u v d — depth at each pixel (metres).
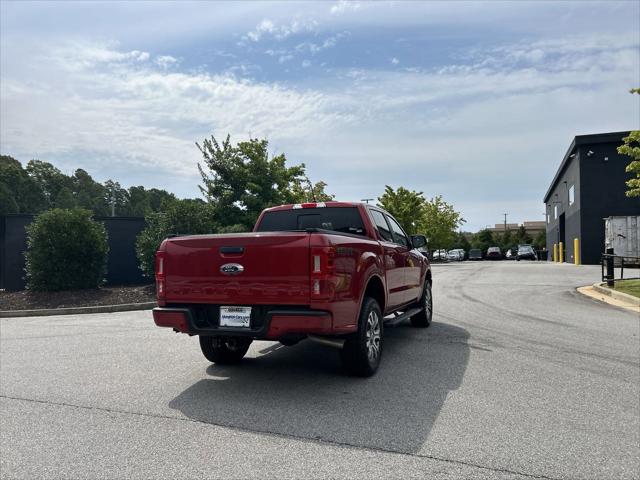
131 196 141.38
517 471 3.16
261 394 4.86
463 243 86.38
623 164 33.66
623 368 5.76
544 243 84.75
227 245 4.93
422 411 4.30
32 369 6.08
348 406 4.46
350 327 4.96
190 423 4.08
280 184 22.56
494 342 7.31
